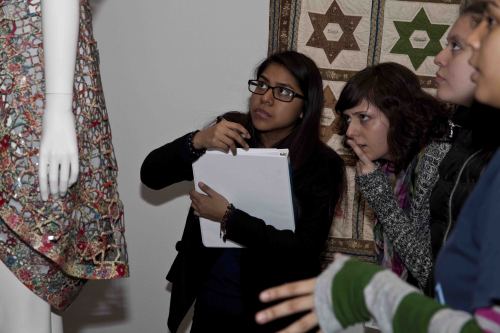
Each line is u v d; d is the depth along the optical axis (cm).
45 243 162
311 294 108
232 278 223
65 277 172
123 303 323
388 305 97
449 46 171
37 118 162
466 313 93
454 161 172
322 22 298
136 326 325
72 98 161
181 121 312
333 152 229
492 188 91
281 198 212
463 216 97
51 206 161
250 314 219
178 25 307
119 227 180
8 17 162
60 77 157
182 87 310
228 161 212
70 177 160
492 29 95
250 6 304
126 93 312
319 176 221
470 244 96
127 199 318
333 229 301
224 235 213
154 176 233
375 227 214
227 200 216
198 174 217
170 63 309
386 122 203
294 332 108
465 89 166
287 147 224
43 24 157
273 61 226
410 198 197
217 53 308
